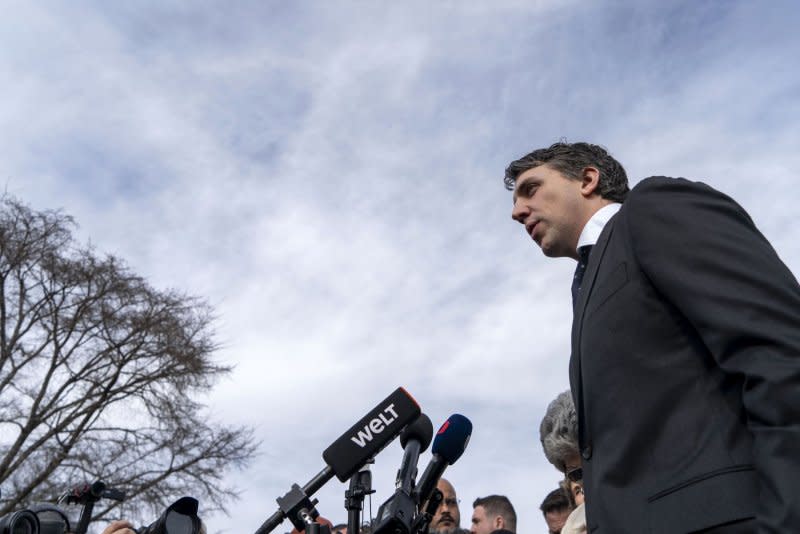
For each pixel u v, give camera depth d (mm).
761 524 1350
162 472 16109
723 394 1545
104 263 17172
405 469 2486
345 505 2514
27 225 16812
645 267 1646
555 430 3162
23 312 16562
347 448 2555
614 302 1696
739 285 1497
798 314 1451
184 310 17344
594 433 1699
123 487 15484
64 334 16719
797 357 1390
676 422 1564
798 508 1293
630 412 1614
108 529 2781
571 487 3180
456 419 2572
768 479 1354
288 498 2527
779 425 1365
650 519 1527
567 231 2115
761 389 1396
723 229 1571
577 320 1819
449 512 4801
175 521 2576
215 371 16984
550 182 2145
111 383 16672
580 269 2045
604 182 2117
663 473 1543
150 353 16812
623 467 1600
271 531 2529
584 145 2201
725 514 1445
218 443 16578
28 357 16266
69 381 16641
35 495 15141
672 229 1615
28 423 15922
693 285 1539
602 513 1610
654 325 1634
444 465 2520
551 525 4145
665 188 1688
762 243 1568
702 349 1589
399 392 2676
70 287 16844
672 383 1589
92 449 15836
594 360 1700
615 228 1790
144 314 16969
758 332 1433
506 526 4766
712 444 1515
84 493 2791
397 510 2293
